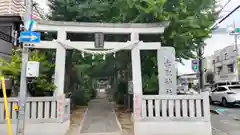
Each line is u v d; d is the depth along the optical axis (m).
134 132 7.26
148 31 8.65
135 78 8.40
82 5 10.34
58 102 7.33
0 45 12.48
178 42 9.86
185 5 9.89
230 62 32.19
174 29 9.70
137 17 9.34
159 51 8.98
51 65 8.91
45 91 8.65
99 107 14.52
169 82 8.88
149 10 8.70
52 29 8.45
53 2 11.16
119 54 11.59
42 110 7.29
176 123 7.28
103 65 16.41
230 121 10.55
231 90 16.06
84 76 20.78
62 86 8.30
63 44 8.37
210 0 10.35
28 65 5.89
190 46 11.34
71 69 13.07
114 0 10.37
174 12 9.63
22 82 5.93
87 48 8.49
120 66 13.36
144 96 7.41
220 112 13.55
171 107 7.38
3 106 7.17
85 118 10.31
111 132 7.64
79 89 16.22
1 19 13.51
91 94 23.11
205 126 7.27
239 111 13.95
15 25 13.92
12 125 7.04
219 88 17.94
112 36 10.77
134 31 8.62
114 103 17.14
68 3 10.62
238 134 7.91
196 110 7.38
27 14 6.04
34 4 11.13
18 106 5.89
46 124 7.22
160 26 8.61
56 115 7.34
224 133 8.02
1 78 5.59
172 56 8.98
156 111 7.36
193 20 9.66
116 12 10.56
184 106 7.38
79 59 12.48
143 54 10.37
